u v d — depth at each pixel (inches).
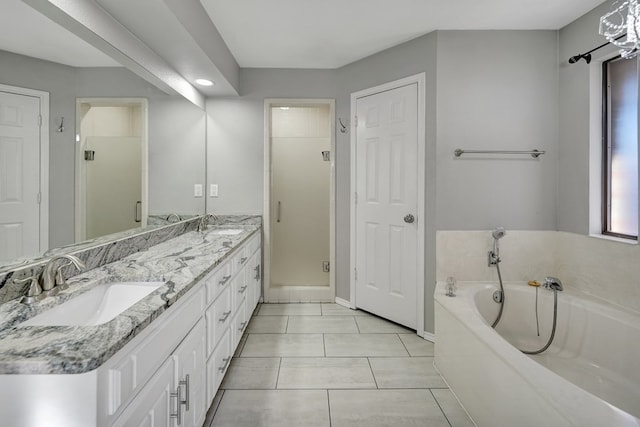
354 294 127.3
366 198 121.3
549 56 100.5
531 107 100.6
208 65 97.2
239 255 92.6
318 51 115.5
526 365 52.8
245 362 88.9
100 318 49.5
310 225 155.7
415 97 105.4
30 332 33.9
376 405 71.4
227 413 68.3
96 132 65.3
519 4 87.5
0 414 29.9
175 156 104.4
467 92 99.8
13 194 46.5
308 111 176.6
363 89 121.1
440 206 100.5
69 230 57.4
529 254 101.7
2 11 44.7
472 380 66.6
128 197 78.2
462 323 71.4
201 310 59.6
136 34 76.5
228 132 132.4
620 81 86.4
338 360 90.1
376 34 103.0
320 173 155.3
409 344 99.6
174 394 46.9
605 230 89.4
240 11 90.2
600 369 76.2
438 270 100.9
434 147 100.7
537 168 101.2
